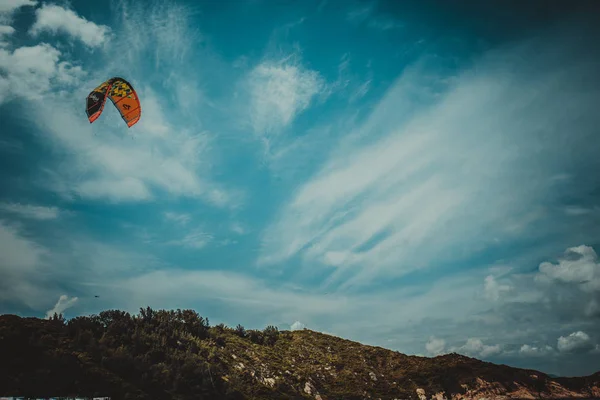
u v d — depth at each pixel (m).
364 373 101.44
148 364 70.56
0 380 54.62
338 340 124.00
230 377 80.06
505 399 89.88
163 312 98.19
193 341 89.31
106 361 65.94
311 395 86.31
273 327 124.25
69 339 70.00
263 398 76.75
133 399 59.38
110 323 82.12
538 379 99.44
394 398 91.12
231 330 114.62
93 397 57.38
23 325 68.38
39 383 56.47
